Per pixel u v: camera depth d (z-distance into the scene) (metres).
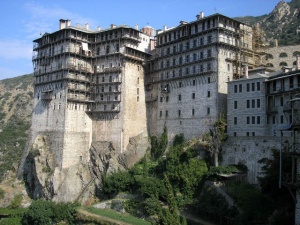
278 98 76.88
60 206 90.88
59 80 109.75
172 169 84.25
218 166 77.56
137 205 81.19
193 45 99.81
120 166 103.12
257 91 81.06
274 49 116.88
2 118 187.50
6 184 119.88
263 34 122.69
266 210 56.34
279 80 76.31
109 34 113.12
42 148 110.50
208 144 83.75
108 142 108.50
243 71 97.31
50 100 112.94
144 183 81.50
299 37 150.00
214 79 92.75
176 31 105.81
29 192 113.69
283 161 49.66
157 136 108.19
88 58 115.12
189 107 99.06
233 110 86.12
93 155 110.31
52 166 107.06
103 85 111.94
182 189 77.69
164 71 108.38
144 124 112.50
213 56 93.56
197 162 80.69
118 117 107.62
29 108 194.50
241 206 62.81
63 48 112.00
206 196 72.00
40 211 87.94
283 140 67.62
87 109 113.69
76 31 112.25
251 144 75.06
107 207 87.50
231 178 72.69
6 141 159.62
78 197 103.44
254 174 73.12
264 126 78.62
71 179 104.94
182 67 102.44
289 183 41.25
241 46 99.19
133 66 111.12
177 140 100.44
